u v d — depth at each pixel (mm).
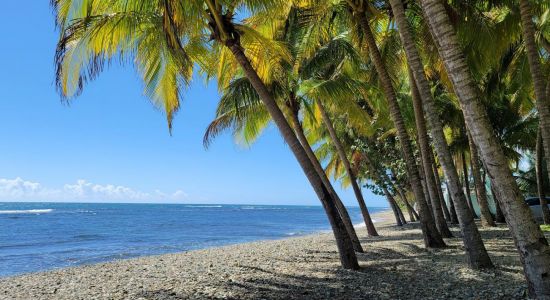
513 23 12445
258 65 10234
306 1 11531
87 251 21562
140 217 71875
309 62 13578
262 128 15875
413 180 11953
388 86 11555
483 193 18359
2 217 66188
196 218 69250
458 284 6961
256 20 11086
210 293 7848
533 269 4469
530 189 26781
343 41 13305
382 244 14594
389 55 13258
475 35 11867
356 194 19438
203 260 13734
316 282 8219
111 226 45469
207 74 11938
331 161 29641
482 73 14555
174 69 10188
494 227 17562
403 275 8203
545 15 13570
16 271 15312
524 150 24922
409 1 11805
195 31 8984
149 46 9539
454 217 22922
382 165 24391
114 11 9102
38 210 115312
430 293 6551
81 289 9398
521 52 15734
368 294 6836
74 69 8477
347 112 14812
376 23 13141
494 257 9305
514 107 19953
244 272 10305
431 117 8195
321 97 12984
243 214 93312
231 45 8477
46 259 18484
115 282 10102
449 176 8250
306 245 17172
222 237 30594
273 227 44625
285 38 13773
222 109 12039
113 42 8852
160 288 8773
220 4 8484
